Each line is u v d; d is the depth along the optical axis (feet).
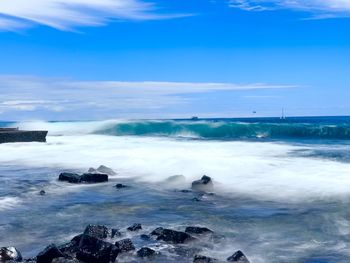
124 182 61.62
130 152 93.86
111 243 29.50
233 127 174.19
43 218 40.63
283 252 30.78
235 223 38.65
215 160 76.07
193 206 45.93
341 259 29.12
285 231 35.99
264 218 40.32
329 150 96.53
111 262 28.17
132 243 30.81
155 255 29.48
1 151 104.78
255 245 32.42
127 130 187.32
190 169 69.10
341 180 56.03
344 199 46.60
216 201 48.39
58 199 49.65
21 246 32.35
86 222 39.27
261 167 68.59
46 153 98.89
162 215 41.98
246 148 101.81
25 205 46.24
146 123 186.09
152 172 69.15
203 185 55.36
